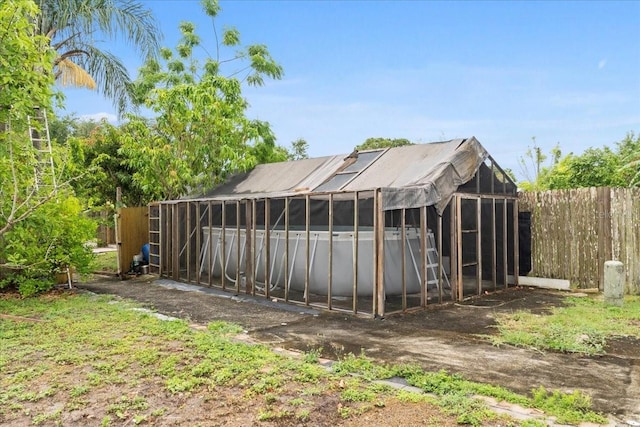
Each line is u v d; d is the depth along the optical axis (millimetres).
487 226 10688
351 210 9883
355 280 8070
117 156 17906
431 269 10336
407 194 8305
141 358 5336
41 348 5773
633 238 9875
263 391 4406
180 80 15539
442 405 4055
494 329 6977
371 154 11398
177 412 3996
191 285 11625
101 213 20156
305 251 9250
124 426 3754
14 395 4328
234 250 12109
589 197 10453
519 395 4305
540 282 10930
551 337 6312
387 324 7367
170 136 14750
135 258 13961
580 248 10586
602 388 4523
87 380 4699
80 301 9008
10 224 7195
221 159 14695
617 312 7934
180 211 13297
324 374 4840
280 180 12648
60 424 3783
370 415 3893
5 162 7566
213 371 4934
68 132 29094
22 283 9609
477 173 10133
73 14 14234
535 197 11297
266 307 8828
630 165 12883
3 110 7176
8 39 6715
